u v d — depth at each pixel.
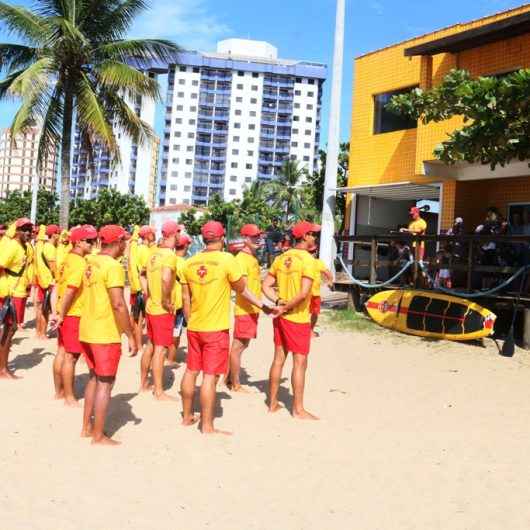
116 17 19.67
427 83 15.97
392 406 7.17
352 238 14.26
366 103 18.55
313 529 3.91
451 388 8.16
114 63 19.17
